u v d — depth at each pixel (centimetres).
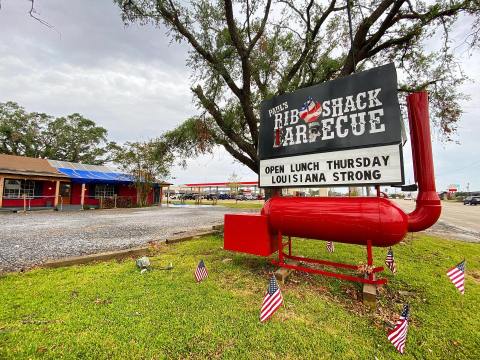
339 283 376
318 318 272
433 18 582
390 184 321
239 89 681
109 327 242
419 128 306
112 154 3152
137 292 323
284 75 741
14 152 2634
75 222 1053
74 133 2953
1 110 2525
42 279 364
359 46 637
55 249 552
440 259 526
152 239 675
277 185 428
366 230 311
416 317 283
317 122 389
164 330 239
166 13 616
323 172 378
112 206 2086
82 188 1881
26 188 1727
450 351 224
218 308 286
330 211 337
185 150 826
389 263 423
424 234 891
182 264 450
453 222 1364
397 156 318
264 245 393
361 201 324
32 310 272
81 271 405
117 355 204
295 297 325
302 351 215
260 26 700
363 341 234
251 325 252
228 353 210
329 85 381
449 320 276
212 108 696
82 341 219
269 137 447
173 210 1891
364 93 349
